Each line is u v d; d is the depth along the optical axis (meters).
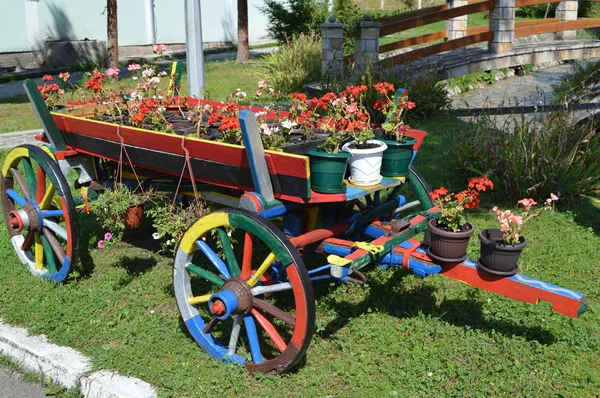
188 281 3.97
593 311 4.30
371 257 3.62
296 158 3.37
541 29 13.19
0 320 4.38
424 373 3.64
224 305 3.52
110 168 5.20
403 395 3.45
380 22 11.82
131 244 5.76
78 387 3.71
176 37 25.72
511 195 6.57
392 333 4.04
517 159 6.56
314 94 11.65
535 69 17.25
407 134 4.31
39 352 3.96
